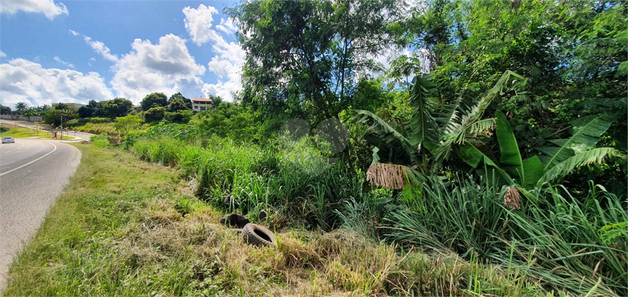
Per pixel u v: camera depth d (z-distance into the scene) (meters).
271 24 5.39
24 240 3.16
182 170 7.33
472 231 2.78
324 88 5.59
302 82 5.15
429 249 2.95
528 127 3.76
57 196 5.16
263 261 2.78
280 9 5.27
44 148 20.52
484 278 2.25
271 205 4.48
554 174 2.96
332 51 5.61
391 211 3.58
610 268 2.15
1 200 4.91
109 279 2.27
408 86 5.82
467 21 6.40
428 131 3.77
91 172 7.68
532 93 3.79
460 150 3.67
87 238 3.13
